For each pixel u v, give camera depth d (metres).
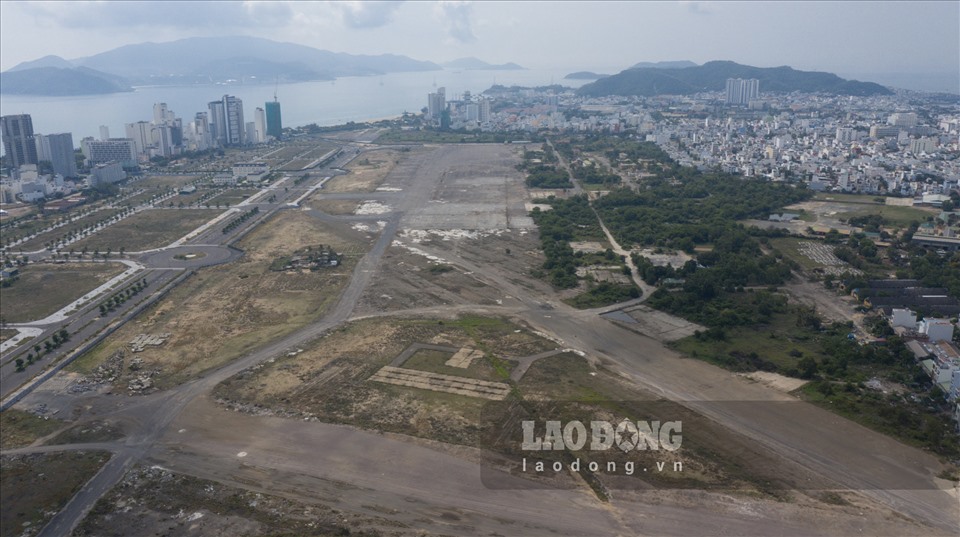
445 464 81.62
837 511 71.50
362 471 80.81
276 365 111.19
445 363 110.50
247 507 74.62
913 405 94.00
